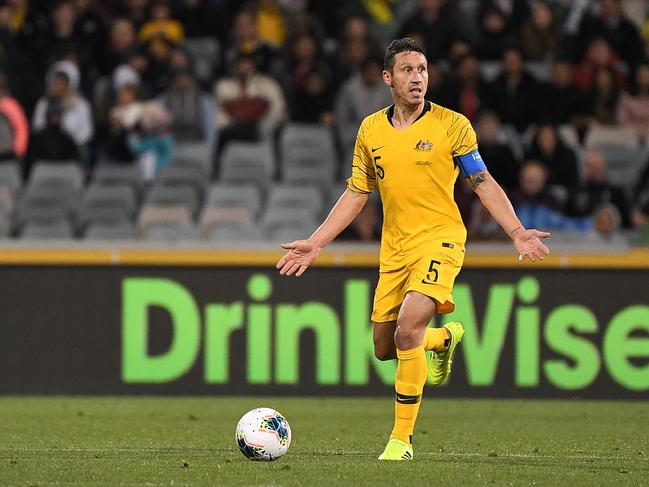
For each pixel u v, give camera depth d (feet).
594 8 229.66
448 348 92.02
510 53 199.93
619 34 214.07
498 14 215.51
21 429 109.81
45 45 215.72
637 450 94.27
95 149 207.00
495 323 146.00
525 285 145.89
